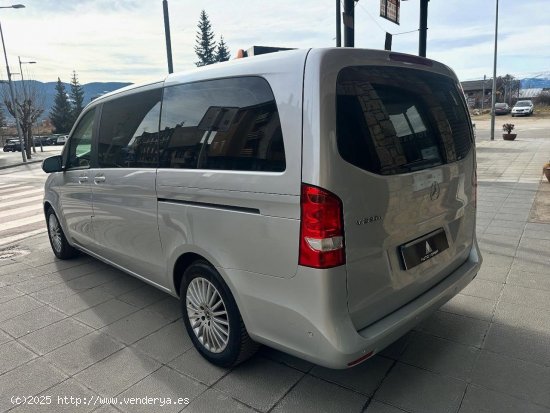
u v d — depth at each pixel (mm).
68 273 4738
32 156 33531
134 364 2914
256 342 2654
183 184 2760
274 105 2238
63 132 78625
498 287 3857
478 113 51125
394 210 2338
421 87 2678
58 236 5121
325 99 2064
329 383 2615
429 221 2637
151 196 3086
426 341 3029
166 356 2998
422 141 2580
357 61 2258
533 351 2859
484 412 2324
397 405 2404
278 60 2266
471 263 3105
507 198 7613
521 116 42719
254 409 2426
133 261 3555
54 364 2949
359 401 2449
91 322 3551
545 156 14539
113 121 3652
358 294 2213
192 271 2848
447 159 2773
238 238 2424
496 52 21953
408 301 2539
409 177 2410
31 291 4250
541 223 5816
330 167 2043
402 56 2568
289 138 2145
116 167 3545
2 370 2898
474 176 3158
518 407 2352
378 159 2248
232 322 2609
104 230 3869
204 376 2744
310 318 2150
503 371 2662
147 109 3217
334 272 2088
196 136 2730
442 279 2840
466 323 3254
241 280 2451
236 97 2477
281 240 2205
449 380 2598
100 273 4699
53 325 3521
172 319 3561
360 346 2133
